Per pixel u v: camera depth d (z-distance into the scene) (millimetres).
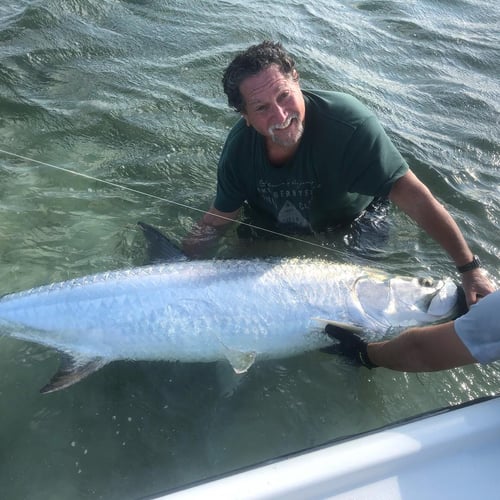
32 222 1593
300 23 3271
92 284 1222
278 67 1228
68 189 1747
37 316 1207
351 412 1114
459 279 1479
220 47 2785
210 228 1595
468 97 2576
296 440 1062
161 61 2596
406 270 1502
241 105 1271
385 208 1671
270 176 1427
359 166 1337
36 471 988
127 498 956
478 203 1805
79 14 2898
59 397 1119
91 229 1592
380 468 765
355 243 1585
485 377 1184
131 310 1198
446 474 768
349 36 3166
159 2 3234
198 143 2029
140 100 2256
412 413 1114
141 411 1101
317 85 2521
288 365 1211
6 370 1169
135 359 1194
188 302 1206
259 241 1578
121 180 1823
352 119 1312
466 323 903
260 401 1131
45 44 2572
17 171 1802
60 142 1977
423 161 1979
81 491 962
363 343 1165
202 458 1023
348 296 1274
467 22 3668
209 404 1120
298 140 1330
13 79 2283
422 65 2926
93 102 2199
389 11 3682
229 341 1204
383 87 2617
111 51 2627
